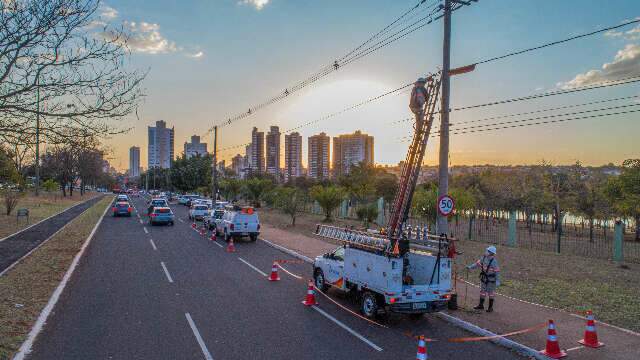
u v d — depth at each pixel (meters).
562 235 34.56
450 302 11.83
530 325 10.52
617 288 14.57
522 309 11.98
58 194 86.06
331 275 13.38
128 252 21.30
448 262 11.13
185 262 18.89
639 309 12.06
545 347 9.08
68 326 10.06
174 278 15.55
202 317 11.02
